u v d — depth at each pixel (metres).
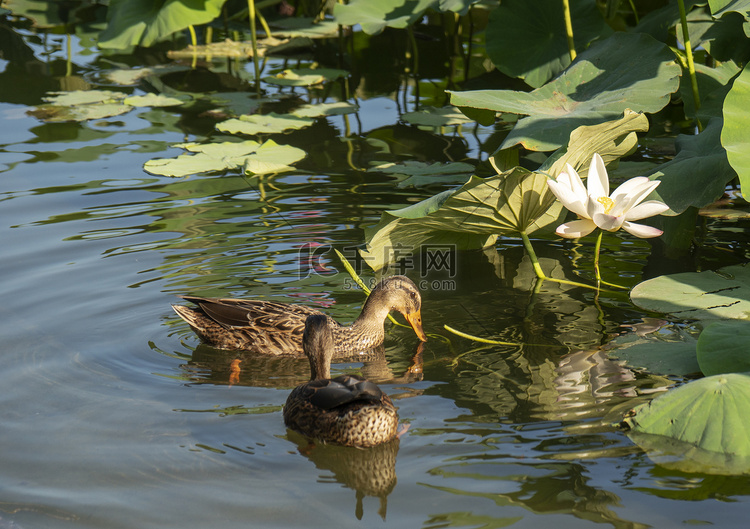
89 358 5.63
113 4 13.62
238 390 5.32
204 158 9.40
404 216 6.18
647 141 9.95
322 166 9.48
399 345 6.05
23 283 6.63
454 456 4.33
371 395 4.49
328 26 15.52
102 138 10.61
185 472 4.25
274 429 4.75
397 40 15.52
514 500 3.90
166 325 6.18
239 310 6.17
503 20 10.56
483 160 9.47
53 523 3.79
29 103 12.06
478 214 6.59
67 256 7.13
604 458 4.23
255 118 11.15
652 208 5.82
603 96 7.63
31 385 5.22
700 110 8.27
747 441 4.24
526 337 5.89
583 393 4.98
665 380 5.08
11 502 3.95
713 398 4.49
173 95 12.50
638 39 8.18
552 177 5.96
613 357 5.45
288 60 14.53
